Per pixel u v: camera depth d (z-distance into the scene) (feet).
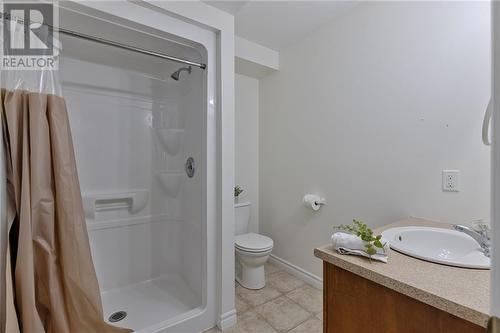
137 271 6.69
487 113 2.42
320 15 6.21
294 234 7.57
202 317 4.97
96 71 6.31
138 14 4.25
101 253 6.20
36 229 3.32
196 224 5.73
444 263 2.71
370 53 5.57
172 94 6.94
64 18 4.13
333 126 6.40
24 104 3.30
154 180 7.13
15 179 3.23
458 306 2.00
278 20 6.41
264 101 8.66
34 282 3.28
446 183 4.40
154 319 5.13
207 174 5.07
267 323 5.25
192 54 5.54
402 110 5.01
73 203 3.54
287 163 7.77
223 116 5.09
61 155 3.47
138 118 6.92
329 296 3.14
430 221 4.52
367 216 5.66
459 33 4.25
